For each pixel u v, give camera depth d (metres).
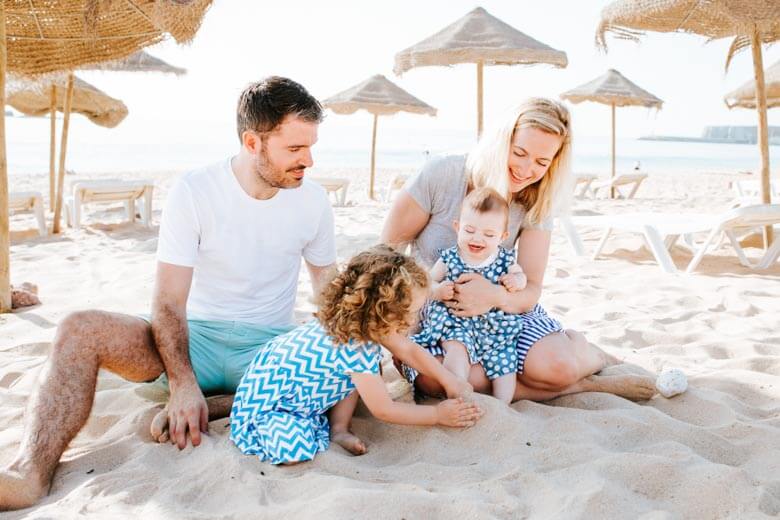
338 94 13.66
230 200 2.38
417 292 2.07
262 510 1.69
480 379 2.48
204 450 2.05
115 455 2.09
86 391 2.01
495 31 8.51
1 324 3.77
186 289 2.33
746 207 5.11
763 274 5.25
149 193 8.70
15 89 7.45
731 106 10.40
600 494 1.73
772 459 1.98
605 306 4.08
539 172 2.46
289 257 2.55
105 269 5.49
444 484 1.88
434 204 2.65
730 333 3.52
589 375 2.63
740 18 5.39
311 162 2.29
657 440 2.14
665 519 1.63
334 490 1.77
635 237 7.09
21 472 1.81
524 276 2.51
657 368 2.91
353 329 2.06
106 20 5.20
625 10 5.83
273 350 2.21
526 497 1.79
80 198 8.27
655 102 14.17
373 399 2.14
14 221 9.07
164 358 2.23
